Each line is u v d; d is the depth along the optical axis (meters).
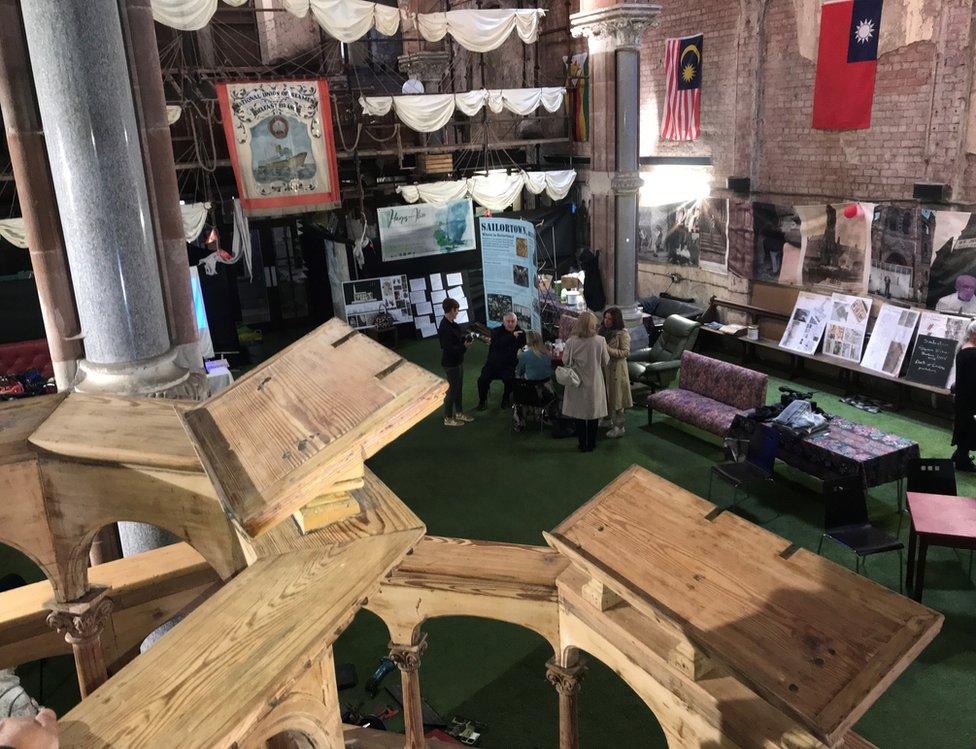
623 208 12.27
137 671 1.40
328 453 1.65
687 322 11.62
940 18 9.73
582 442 9.83
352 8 11.23
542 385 10.37
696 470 9.22
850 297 11.37
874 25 10.52
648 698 2.07
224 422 2.12
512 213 15.61
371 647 6.29
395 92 16.53
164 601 2.96
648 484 2.27
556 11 15.69
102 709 1.32
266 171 11.06
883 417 10.48
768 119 12.40
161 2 9.52
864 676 1.57
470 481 9.23
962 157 9.83
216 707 1.31
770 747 1.70
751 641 1.70
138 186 4.13
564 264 16.23
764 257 12.77
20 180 4.36
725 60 12.92
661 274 15.25
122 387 4.21
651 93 14.75
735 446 8.80
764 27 12.11
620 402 10.14
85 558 2.47
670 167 14.54
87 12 3.78
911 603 1.69
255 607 1.57
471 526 8.21
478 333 14.55
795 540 7.62
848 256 11.43
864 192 11.13
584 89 14.47
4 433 2.35
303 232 15.99
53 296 4.54
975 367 8.41
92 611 2.52
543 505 8.59
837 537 6.64
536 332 10.38
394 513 1.95
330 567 1.71
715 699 1.82
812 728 1.50
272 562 1.75
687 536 2.05
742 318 13.27
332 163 11.41
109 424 2.35
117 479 2.23
